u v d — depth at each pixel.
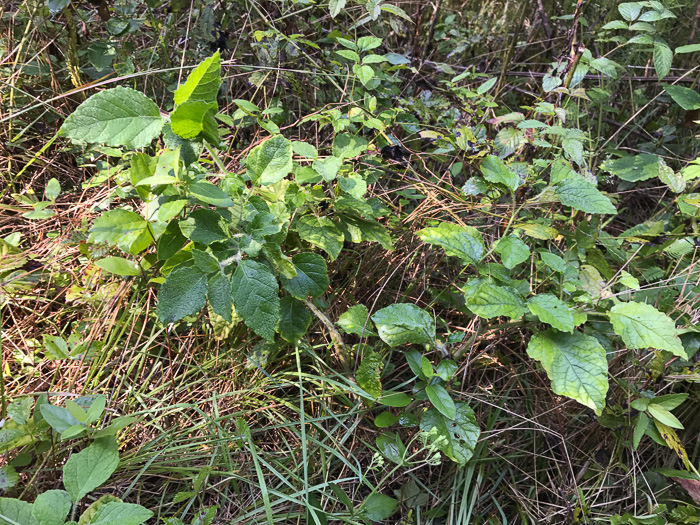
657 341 1.26
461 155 2.14
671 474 1.58
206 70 1.14
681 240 1.77
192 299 1.17
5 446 1.13
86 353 1.49
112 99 1.16
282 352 1.73
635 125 2.67
